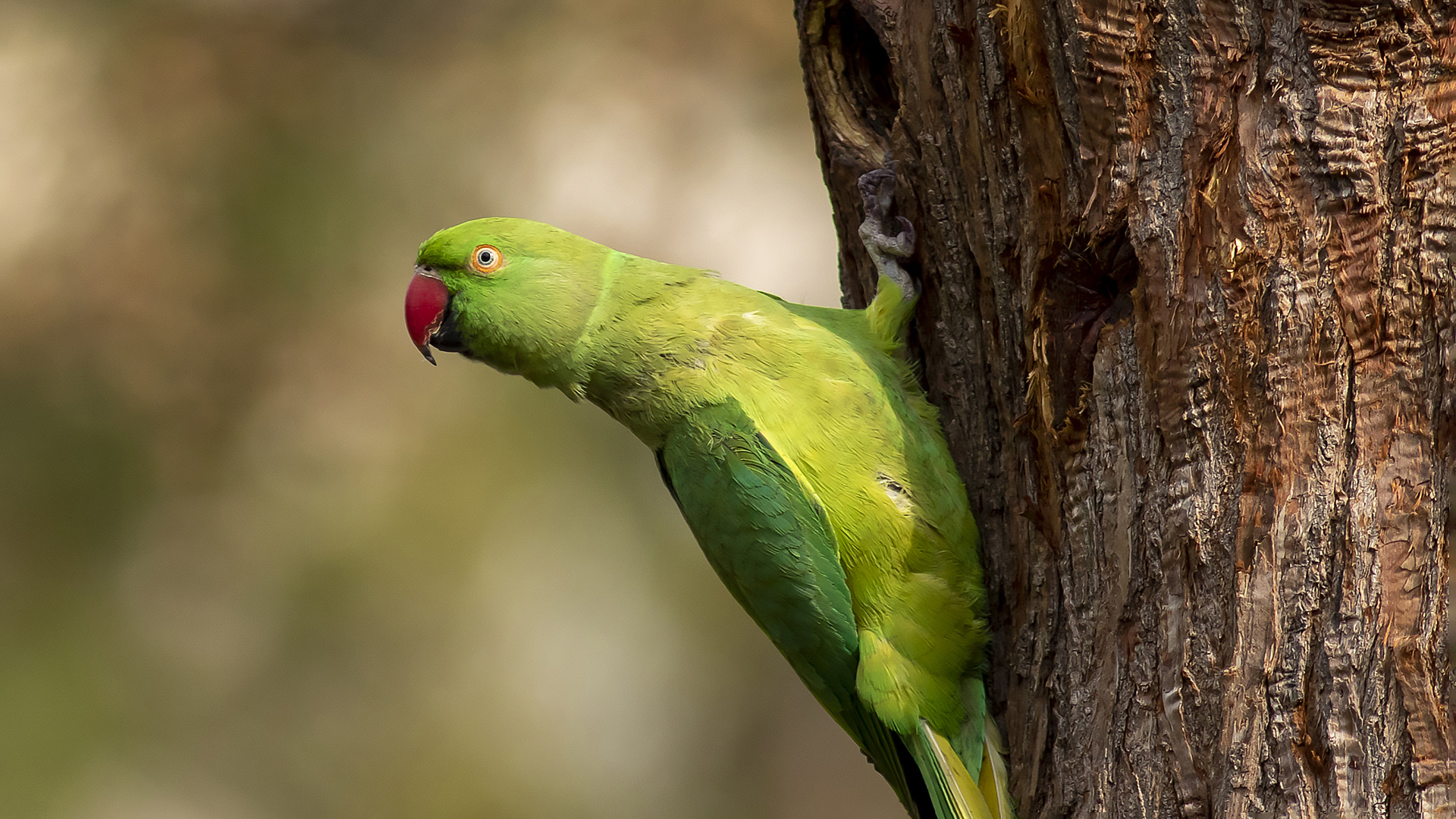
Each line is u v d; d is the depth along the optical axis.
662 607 14.60
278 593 13.87
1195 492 5.27
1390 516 4.88
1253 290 5.09
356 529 13.82
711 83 13.71
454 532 13.84
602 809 14.38
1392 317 4.91
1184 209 5.23
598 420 14.24
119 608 13.95
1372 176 4.89
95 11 14.19
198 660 13.99
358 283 13.81
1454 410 4.83
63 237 13.60
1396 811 4.79
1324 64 4.93
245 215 13.83
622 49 13.89
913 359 7.17
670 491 8.00
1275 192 5.03
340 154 13.95
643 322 7.30
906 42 6.40
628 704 14.52
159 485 13.88
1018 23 5.56
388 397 13.86
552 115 13.68
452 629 13.91
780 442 6.87
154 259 13.66
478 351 7.99
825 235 13.14
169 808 13.66
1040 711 6.11
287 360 13.80
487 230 7.76
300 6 14.37
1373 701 4.84
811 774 16.34
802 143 13.55
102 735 13.75
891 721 6.87
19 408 13.62
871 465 6.77
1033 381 5.96
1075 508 5.84
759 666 15.90
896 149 6.66
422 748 13.95
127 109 13.88
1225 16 5.09
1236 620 5.11
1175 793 5.27
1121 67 5.29
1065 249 5.69
